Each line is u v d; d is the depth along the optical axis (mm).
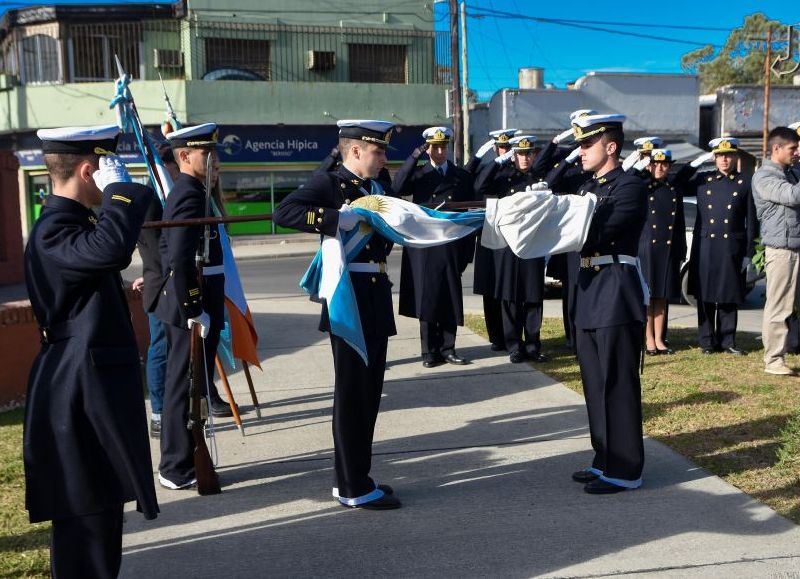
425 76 24469
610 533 3709
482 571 3391
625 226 4141
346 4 23750
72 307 2844
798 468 4398
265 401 6051
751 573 3301
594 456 4625
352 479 4059
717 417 5328
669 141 25906
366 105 23438
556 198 4102
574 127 4387
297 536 3779
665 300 7355
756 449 4719
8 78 22578
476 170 7438
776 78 34375
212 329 4457
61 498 2775
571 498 4137
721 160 7211
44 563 3486
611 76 25234
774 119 26781
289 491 4348
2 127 22797
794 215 6289
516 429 5273
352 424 4051
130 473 2807
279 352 7566
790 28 24359
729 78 35688
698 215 7375
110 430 2797
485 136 25594
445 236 4066
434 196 6992
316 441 5152
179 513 4086
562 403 5809
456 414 5621
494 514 3971
